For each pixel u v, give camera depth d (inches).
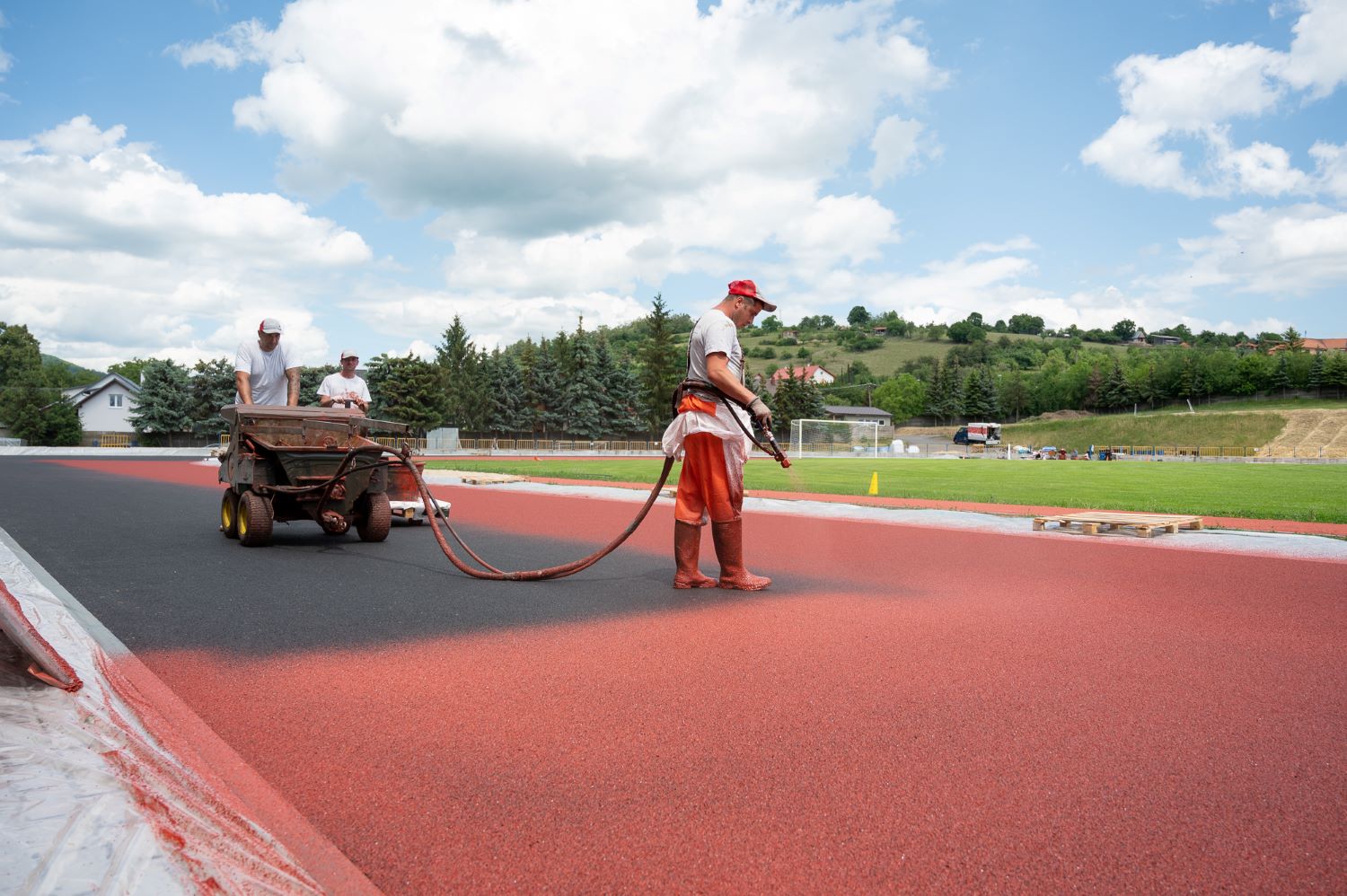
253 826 86.9
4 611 117.6
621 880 79.3
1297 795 100.7
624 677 150.7
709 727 123.6
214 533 380.2
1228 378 4805.6
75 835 72.9
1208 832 90.8
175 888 66.9
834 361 7726.4
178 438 2488.9
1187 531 430.0
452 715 128.5
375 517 350.9
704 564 305.9
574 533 400.8
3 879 63.4
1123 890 78.5
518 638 180.9
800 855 84.7
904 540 395.2
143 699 132.7
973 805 97.1
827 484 906.7
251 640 176.2
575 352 3324.3
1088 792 101.3
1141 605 226.8
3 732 97.6
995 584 263.3
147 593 229.3
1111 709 133.8
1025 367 7244.1
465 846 85.7
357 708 131.3
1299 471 1514.5
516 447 2982.3
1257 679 152.9
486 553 325.7
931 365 7057.1
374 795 98.2
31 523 406.0
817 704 135.4
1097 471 1434.5
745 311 252.1
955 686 146.4
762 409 234.8
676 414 246.7
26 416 2461.9
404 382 2625.5
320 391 449.1
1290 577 280.4
